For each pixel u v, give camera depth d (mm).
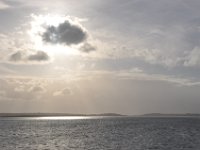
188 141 87875
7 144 87500
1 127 187750
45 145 84500
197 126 166875
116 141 90250
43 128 173250
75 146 81250
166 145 79250
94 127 176000
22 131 146250
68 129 159750
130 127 164875
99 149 74188
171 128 148875
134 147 76188
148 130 135625
